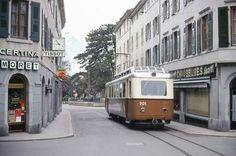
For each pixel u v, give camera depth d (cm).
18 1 2162
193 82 2716
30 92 2170
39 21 2214
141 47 4872
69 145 1678
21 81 2188
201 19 2655
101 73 7831
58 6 4831
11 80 2167
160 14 3834
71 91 9581
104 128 2586
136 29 5253
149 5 4406
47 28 2761
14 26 2144
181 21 3130
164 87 2473
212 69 2420
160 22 3828
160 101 2455
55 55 2323
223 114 2334
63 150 1516
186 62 2959
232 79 2344
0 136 2023
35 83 2194
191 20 2866
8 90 2153
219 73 2364
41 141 1856
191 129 2434
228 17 2355
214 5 2436
